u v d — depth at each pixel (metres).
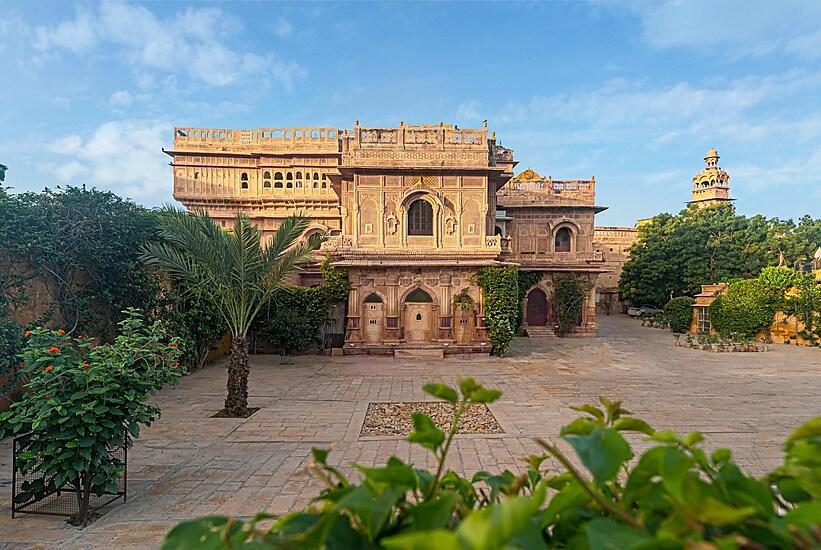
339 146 35.47
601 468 1.35
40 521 6.22
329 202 35.09
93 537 5.80
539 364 20.67
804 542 1.09
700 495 1.21
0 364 9.72
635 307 49.28
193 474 8.01
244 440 9.96
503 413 12.21
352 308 23.12
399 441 9.83
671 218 47.66
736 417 11.86
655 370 19.33
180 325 17.88
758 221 45.56
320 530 1.18
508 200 34.41
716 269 41.47
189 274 12.57
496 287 22.66
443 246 23.64
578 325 33.25
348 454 9.02
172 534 1.31
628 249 49.62
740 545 1.07
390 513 1.34
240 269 12.21
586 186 34.41
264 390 15.28
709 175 64.62
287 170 35.50
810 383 16.70
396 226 23.58
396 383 16.45
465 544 0.88
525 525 1.18
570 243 34.12
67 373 6.25
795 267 32.81
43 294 12.38
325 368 19.61
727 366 20.50
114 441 6.39
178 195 34.78
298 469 8.25
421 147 23.55
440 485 1.71
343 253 23.22
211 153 34.84
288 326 22.23
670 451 1.30
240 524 1.32
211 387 15.89
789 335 28.55
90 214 13.48
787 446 1.39
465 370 19.08
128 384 6.54
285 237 12.85
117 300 14.81
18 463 6.11
